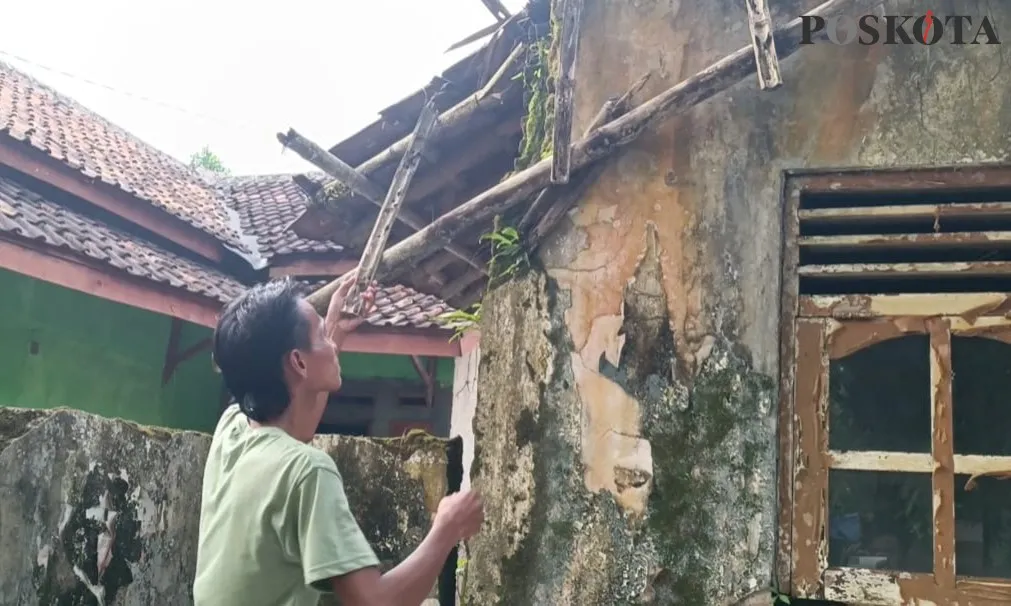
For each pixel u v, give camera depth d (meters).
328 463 1.76
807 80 2.90
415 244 3.08
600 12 3.11
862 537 2.81
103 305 8.17
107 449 2.77
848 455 2.70
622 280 2.94
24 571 2.38
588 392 2.90
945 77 2.81
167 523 3.12
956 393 2.92
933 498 2.63
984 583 2.56
